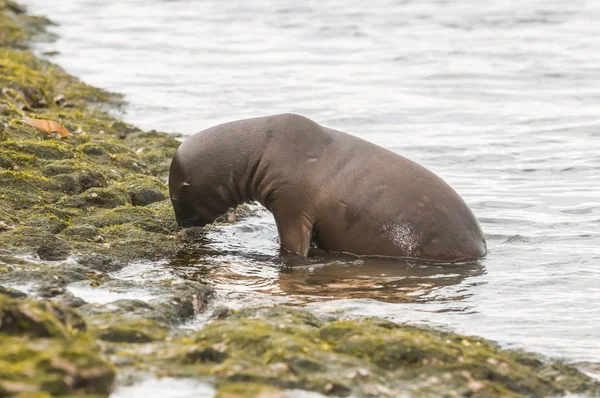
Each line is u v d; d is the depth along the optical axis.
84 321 26.50
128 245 40.47
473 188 53.84
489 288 37.09
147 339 27.52
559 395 26.09
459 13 129.38
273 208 43.09
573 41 107.31
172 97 78.00
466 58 97.62
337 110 74.25
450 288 37.09
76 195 45.28
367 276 38.91
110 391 22.84
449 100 78.50
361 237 41.84
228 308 31.62
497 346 29.88
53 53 97.31
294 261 41.19
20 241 37.31
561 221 47.22
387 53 100.69
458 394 24.92
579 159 59.97
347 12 130.50
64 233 40.41
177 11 133.00
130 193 47.88
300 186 42.31
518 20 123.25
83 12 130.88
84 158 51.12
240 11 132.50
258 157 43.38
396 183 41.81
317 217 42.28
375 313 33.22
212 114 72.31
